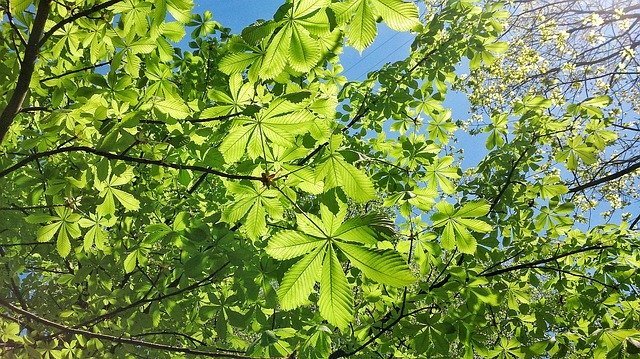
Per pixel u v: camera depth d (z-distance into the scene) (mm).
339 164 1344
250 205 1910
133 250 3494
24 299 4172
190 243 2779
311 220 1132
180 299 3539
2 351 3160
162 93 2746
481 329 4008
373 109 4387
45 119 2119
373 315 3938
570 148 4395
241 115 1700
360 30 1224
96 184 2377
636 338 2402
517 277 4504
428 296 3576
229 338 3436
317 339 2668
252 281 2867
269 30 1266
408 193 2961
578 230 4277
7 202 3551
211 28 4559
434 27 4379
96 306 3719
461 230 2406
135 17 2197
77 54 2539
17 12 1757
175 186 4297
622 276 3951
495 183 4688
